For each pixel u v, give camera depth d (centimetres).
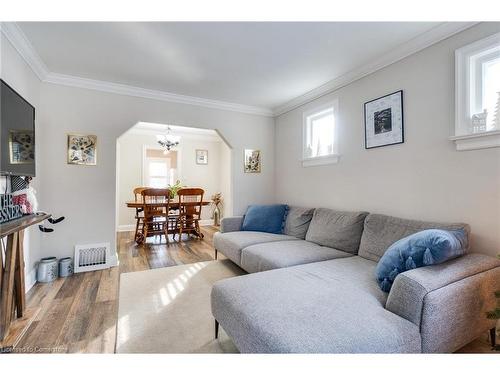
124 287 248
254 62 250
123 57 242
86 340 164
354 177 270
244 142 393
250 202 398
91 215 302
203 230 583
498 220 163
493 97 172
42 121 279
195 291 241
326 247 251
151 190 433
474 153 174
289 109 376
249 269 244
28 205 205
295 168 366
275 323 112
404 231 197
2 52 190
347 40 211
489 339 157
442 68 193
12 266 168
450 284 124
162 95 332
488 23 168
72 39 212
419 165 208
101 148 306
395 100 226
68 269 281
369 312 121
